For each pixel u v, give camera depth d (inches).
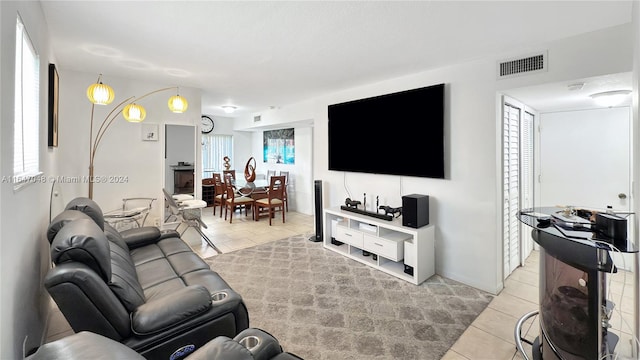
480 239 113.4
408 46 99.9
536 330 88.1
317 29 88.0
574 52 90.7
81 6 74.8
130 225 153.3
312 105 196.4
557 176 144.3
